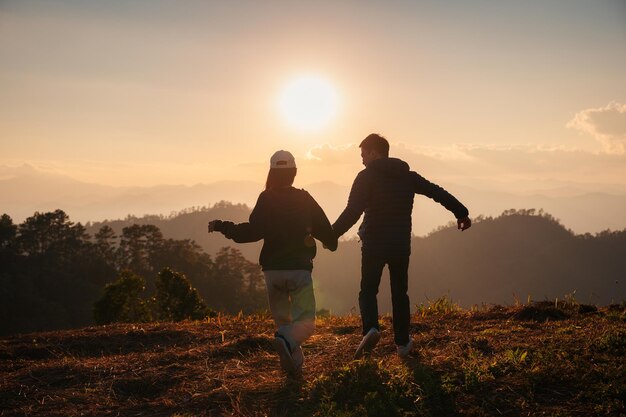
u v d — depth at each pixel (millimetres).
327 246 5203
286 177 4984
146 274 127000
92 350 6898
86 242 136125
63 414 4336
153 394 4867
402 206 5305
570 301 8359
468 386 4285
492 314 7715
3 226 125375
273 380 4832
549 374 4355
